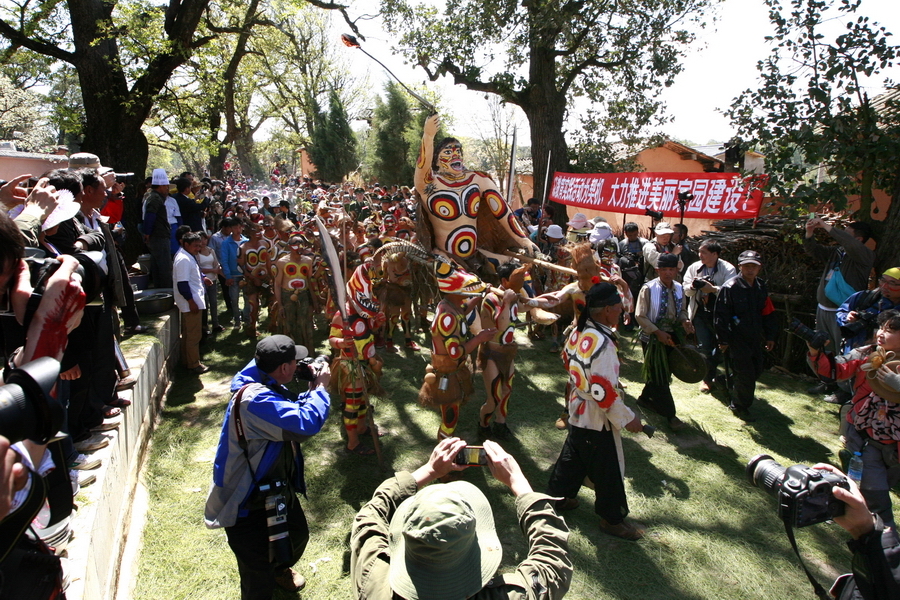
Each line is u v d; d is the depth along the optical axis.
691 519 4.21
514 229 5.83
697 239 9.10
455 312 4.52
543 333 8.58
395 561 1.64
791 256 7.69
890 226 6.60
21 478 1.42
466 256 5.53
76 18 10.30
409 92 5.02
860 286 6.05
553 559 1.79
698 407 6.27
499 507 4.34
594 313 3.66
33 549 1.75
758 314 5.78
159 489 4.43
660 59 15.30
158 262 8.07
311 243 7.86
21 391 1.44
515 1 14.49
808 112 6.74
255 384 2.87
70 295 2.27
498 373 5.16
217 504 2.87
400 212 13.29
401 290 7.57
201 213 10.13
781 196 6.92
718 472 4.86
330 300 5.93
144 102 10.73
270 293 8.30
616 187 11.05
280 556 2.81
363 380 4.80
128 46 10.48
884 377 3.54
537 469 4.91
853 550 1.96
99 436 3.74
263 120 35.25
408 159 33.72
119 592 3.29
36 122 25.03
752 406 6.26
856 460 3.83
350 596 3.41
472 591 1.55
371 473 4.78
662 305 5.54
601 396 3.59
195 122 12.50
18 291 2.20
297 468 3.17
